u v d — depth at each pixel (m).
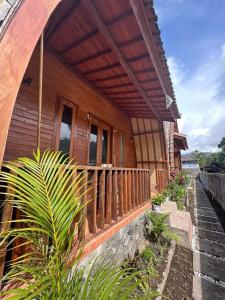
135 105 6.88
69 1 2.60
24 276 1.51
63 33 3.35
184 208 8.88
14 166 1.26
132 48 3.45
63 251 1.33
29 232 1.37
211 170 30.98
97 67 4.45
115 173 3.54
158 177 8.90
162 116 7.29
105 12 2.71
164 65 4.03
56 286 1.16
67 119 4.45
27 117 3.39
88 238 2.52
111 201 3.32
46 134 3.79
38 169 1.41
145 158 9.62
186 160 53.41
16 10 1.13
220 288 3.56
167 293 3.25
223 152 39.09
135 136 9.40
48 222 1.27
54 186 1.38
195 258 4.71
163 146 9.11
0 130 1.03
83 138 4.97
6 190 1.44
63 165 1.64
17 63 1.12
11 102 1.08
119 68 4.33
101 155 5.90
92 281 1.32
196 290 3.47
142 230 4.83
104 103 6.14
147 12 2.76
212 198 13.17
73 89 4.61
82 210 1.99
